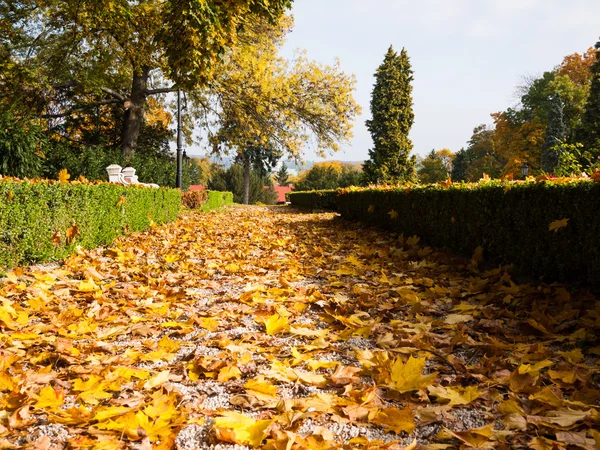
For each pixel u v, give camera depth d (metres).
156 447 1.62
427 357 2.60
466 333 3.03
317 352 2.72
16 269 4.51
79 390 2.12
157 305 3.77
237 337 3.01
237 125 23.42
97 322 3.35
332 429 1.80
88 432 1.71
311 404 1.91
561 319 3.14
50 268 5.14
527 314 3.37
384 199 9.70
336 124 23.02
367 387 2.15
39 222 5.20
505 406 1.86
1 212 4.58
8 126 14.03
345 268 5.44
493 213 5.20
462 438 1.61
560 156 9.70
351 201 12.77
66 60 19.25
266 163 53.06
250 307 3.76
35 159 14.48
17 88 18.98
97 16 16.33
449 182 7.07
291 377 2.26
